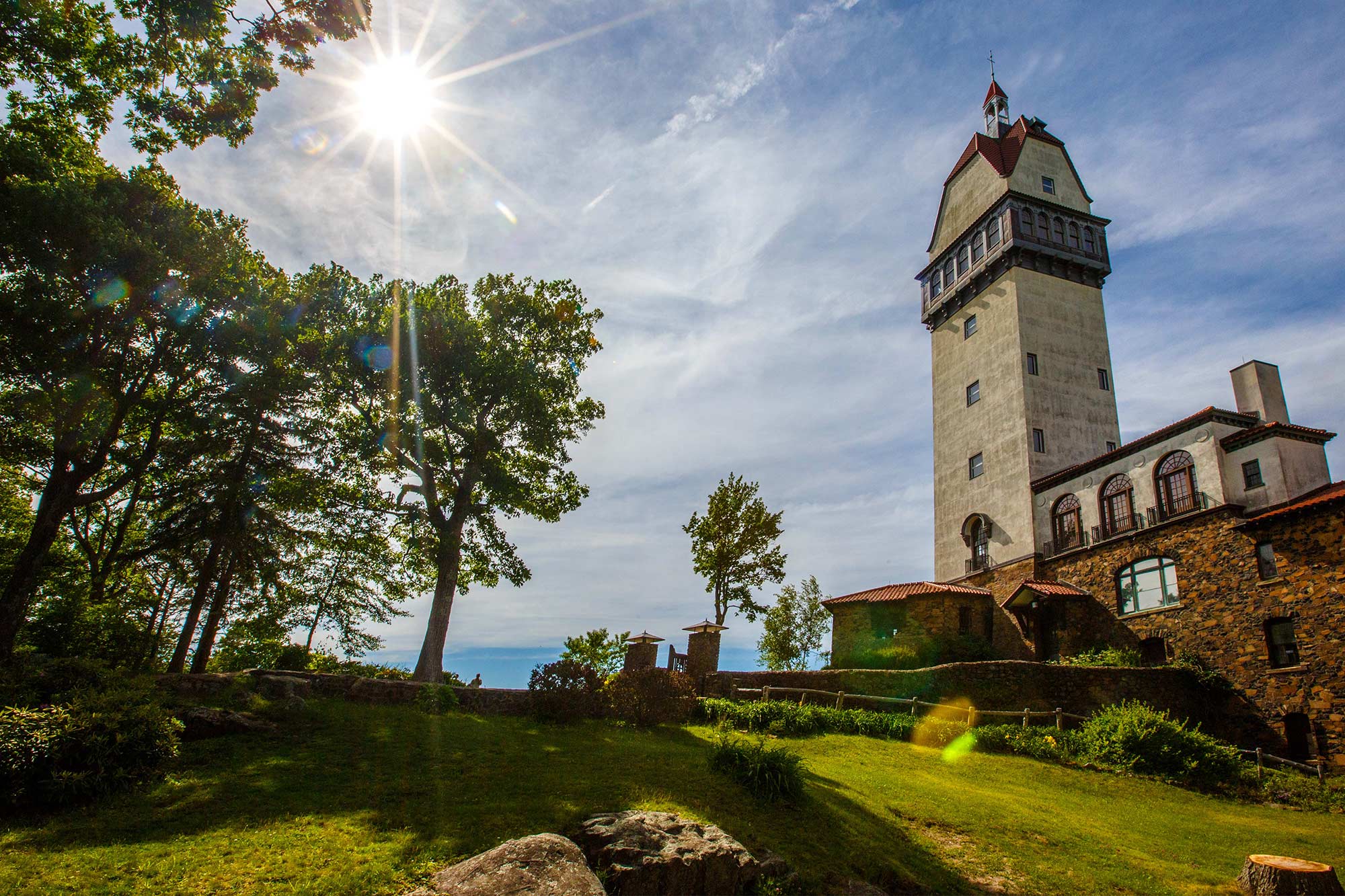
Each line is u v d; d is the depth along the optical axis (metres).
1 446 18.97
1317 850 12.88
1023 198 38.94
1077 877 10.55
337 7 10.96
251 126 12.61
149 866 7.73
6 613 16.58
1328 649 21.56
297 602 26.62
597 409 27.48
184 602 27.36
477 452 24.17
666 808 10.06
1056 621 31.20
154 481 23.00
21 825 8.82
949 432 41.22
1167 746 18.20
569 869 7.55
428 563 25.20
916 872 9.99
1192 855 12.07
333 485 23.80
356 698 17.47
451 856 8.16
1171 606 26.77
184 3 10.73
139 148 13.04
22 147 14.98
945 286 43.69
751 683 25.52
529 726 16.47
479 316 25.89
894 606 33.59
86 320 17.55
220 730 13.27
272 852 8.18
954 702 23.09
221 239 19.69
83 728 10.27
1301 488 24.38
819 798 11.95
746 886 8.67
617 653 27.80
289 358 22.50
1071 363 37.47
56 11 13.46
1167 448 28.25
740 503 39.00
